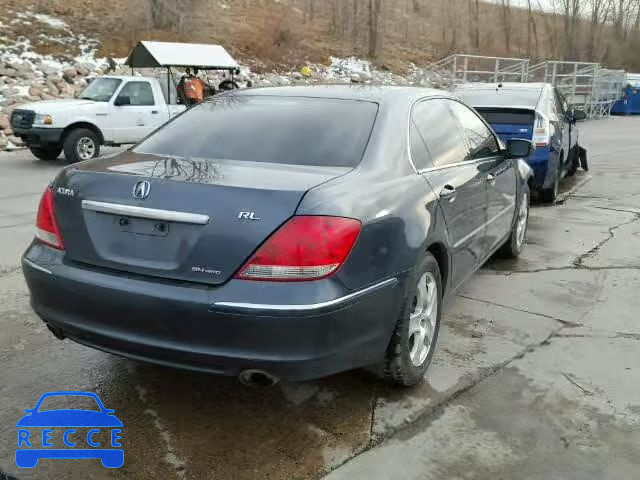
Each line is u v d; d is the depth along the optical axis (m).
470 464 2.99
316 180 3.05
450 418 3.38
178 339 2.89
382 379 3.54
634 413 3.44
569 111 10.93
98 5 24.81
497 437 3.21
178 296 2.85
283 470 2.94
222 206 2.87
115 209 3.03
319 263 2.80
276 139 3.62
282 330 2.77
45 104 13.16
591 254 6.46
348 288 2.90
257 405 3.50
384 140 3.60
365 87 4.24
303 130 3.66
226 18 28.52
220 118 3.95
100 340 3.09
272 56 26.56
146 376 3.80
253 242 2.80
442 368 3.93
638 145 17.25
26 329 4.46
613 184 10.89
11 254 6.28
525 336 4.43
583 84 27.78
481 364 3.99
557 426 3.31
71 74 19.03
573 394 3.63
